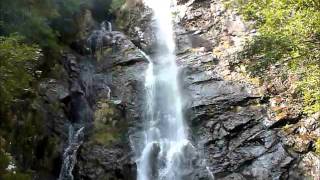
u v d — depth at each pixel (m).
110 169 14.80
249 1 11.73
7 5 15.27
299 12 10.27
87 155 14.95
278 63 16.58
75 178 14.60
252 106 16.64
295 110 16.00
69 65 17.92
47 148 14.37
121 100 17.30
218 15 20.88
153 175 15.26
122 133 16.12
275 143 15.51
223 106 16.80
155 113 17.33
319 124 15.33
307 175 14.56
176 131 16.70
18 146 13.14
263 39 10.77
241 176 15.10
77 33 20.55
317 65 10.87
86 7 22.62
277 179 14.79
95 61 19.39
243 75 17.61
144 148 15.81
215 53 19.16
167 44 20.83
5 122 12.90
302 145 15.15
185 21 21.56
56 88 16.14
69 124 15.78
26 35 15.73
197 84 17.83
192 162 15.55
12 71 10.60
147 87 17.97
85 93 17.38
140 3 22.84
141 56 19.22
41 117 14.47
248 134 15.91
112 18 23.66
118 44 19.80
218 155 15.62
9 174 10.42
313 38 10.52
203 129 16.36
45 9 17.67
